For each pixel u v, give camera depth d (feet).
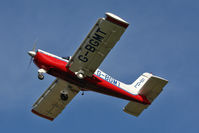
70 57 226.38
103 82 232.32
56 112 264.11
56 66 222.07
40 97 253.24
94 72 222.28
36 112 263.49
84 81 228.63
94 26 198.49
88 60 215.92
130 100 243.19
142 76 255.09
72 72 223.71
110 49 208.44
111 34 200.85
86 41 206.08
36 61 223.92
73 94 249.55
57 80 240.32
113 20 194.49
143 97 244.42
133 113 256.52
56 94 250.37
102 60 214.69
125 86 242.99
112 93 238.68
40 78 222.89
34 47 225.76
